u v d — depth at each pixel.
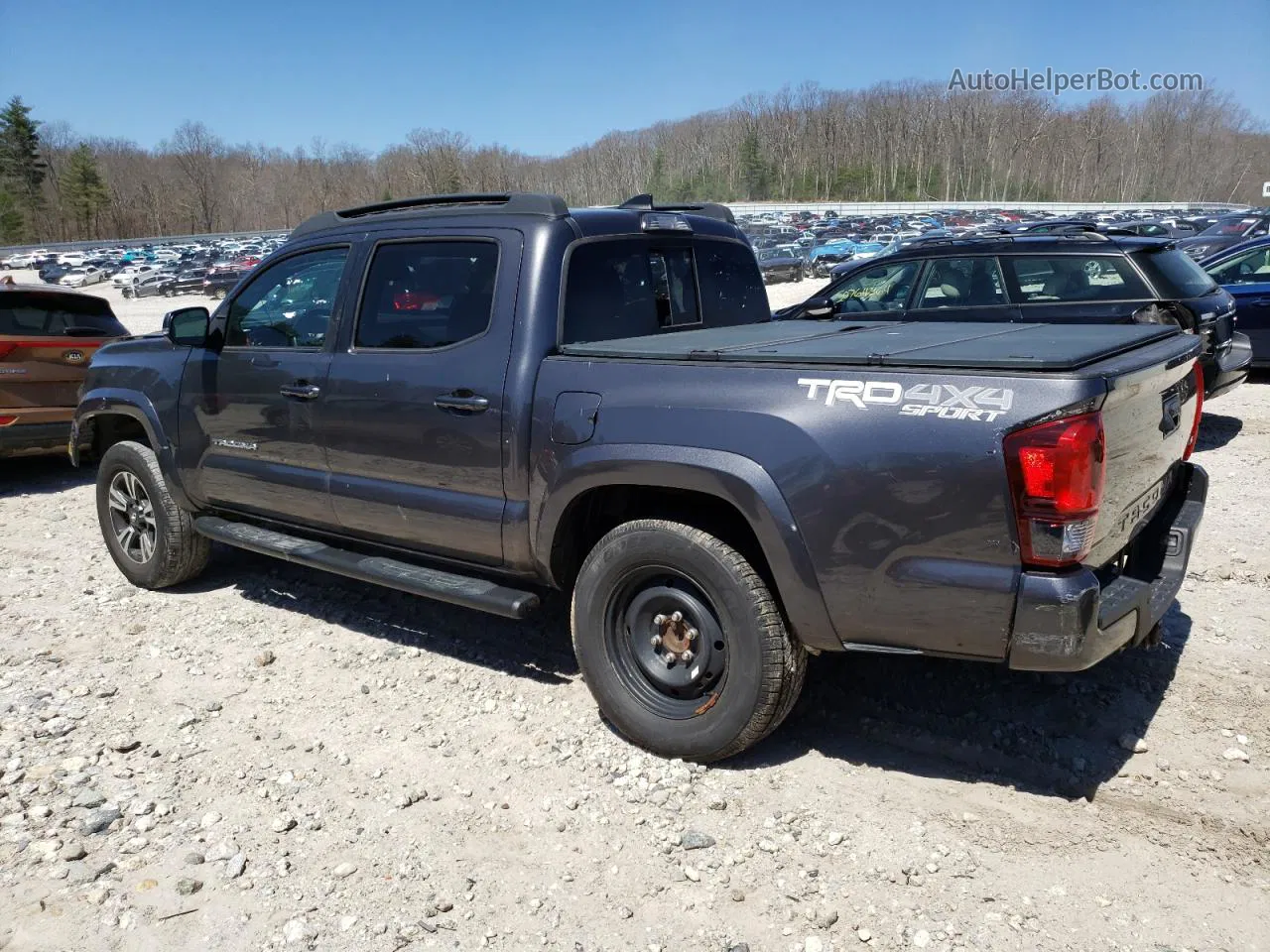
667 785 3.24
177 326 4.61
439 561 4.03
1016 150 143.25
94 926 2.66
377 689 4.04
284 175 156.00
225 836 3.05
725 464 3.04
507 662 4.24
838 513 2.88
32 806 3.21
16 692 4.07
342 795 3.27
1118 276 7.09
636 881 2.80
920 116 145.38
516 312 3.61
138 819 3.14
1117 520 2.99
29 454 8.02
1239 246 10.26
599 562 3.41
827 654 4.11
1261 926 2.51
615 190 152.38
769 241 44.84
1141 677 3.81
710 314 4.55
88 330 8.36
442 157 152.50
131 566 5.39
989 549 2.71
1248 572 4.86
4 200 113.12
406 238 3.98
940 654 2.89
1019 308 7.43
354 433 4.09
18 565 5.96
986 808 3.05
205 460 4.83
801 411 2.94
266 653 4.35
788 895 2.70
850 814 3.05
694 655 3.33
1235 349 7.61
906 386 2.80
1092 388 2.60
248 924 2.66
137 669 4.31
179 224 143.75
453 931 2.62
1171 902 2.61
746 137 142.25
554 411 3.46
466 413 3.68
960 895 2.67
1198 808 2.99
